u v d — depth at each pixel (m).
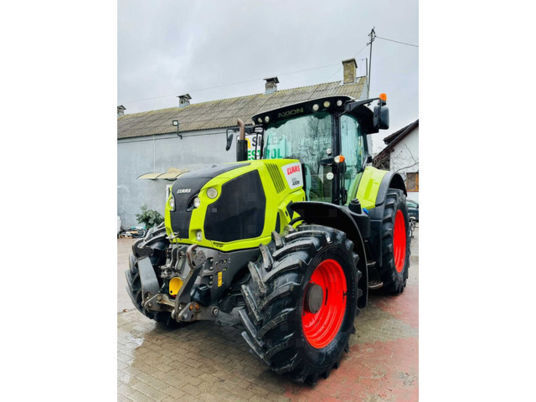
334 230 2.64
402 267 4.45
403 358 2.80
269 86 14.94
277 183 2.96
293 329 2.22
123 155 13.20
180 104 16.27
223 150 11.97
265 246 2.57
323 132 3.42
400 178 4.60
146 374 2.59
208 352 2.96
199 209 2.63
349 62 13.44
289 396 2.30
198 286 2.55
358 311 3.01
